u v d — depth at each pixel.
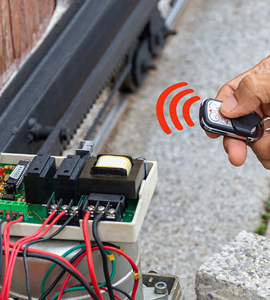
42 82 2.20
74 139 3.25
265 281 1.41
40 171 1.11
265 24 4.65
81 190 1.09
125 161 1.10
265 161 1.67
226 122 1.49
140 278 1.22
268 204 2.92
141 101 3.76
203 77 3.98
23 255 0.99
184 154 3.29
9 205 1.10
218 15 4.79
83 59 2.47
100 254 1.07
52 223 1.04
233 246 1.54
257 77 1.42
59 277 1.05
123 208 1.07
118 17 2.83
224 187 3.03
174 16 4.52
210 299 1.47
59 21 2.50
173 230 2.74
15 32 2.32
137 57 3.62
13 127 1.99
